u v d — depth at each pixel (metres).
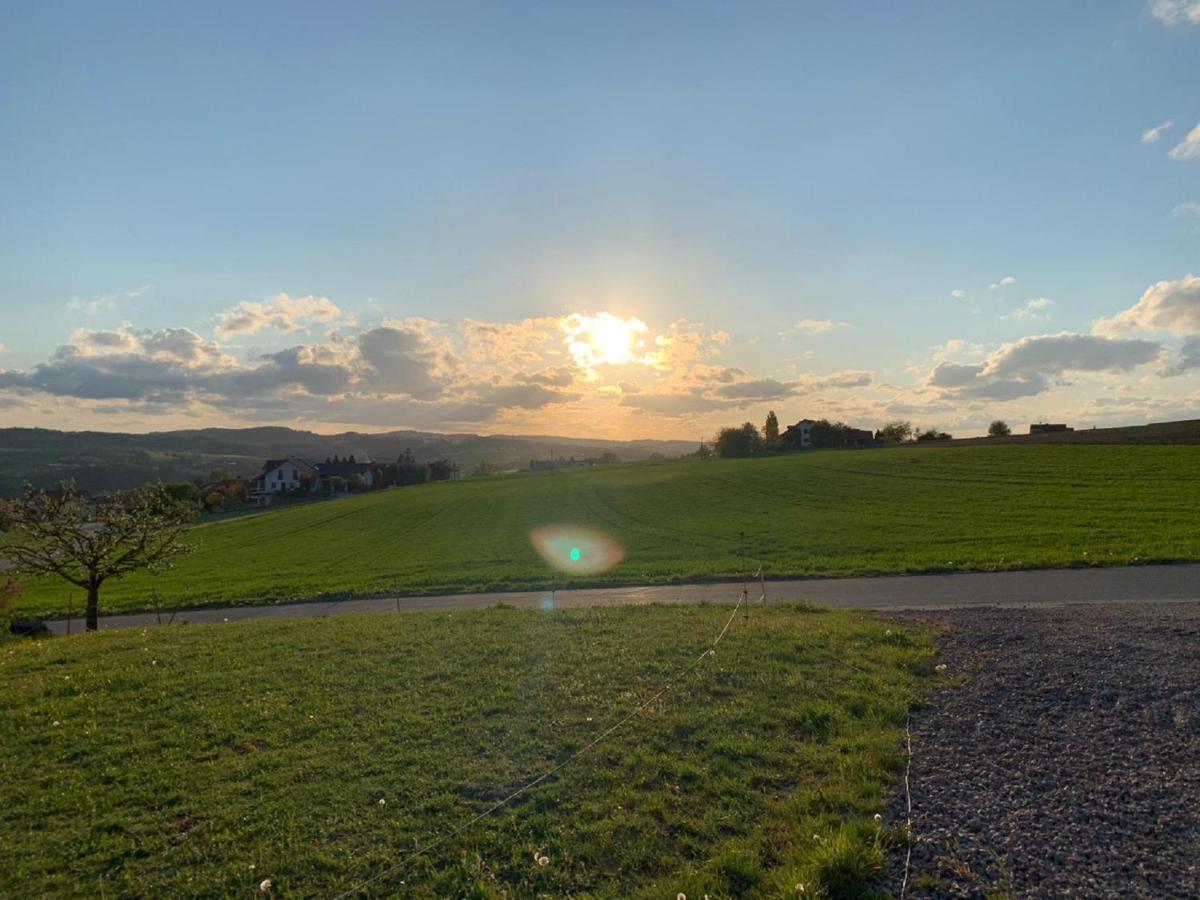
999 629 10.55
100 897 5.07
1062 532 25.89
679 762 6.42
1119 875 4.64
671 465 92.31
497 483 85.25
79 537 21.48
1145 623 10.41
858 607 15.91
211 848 5.56
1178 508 30.16
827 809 5.62
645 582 22.58
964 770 6.13
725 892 4.66
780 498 47.97
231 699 8.72
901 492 44.56
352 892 4.91
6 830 6.00
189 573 35.28
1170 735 6.49
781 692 8.02
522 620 12.81
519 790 6.12
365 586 25.92
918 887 4.63
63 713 8.55
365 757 6.89
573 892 4.82
